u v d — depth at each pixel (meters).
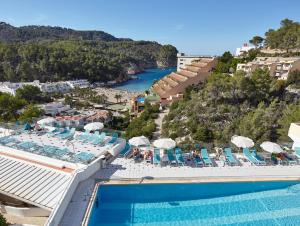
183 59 119.12
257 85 42.19
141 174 16.23
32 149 18.80
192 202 15.17
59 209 11.84
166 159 17.83
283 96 42.56
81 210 12.62
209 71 77.50
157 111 57.31
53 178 16.11
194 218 13.74
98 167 16.72
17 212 14.89
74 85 107.62
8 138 20.88
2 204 16.42
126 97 93.56
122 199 15.23
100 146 19.88
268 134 29.23
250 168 17.27
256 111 35.12
